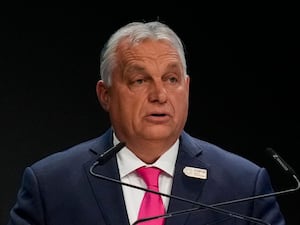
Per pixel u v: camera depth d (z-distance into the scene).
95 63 8.04
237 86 8.17
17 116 7.99
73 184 4.67
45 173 4.74
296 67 8.16
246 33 8.14
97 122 8.08
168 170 4.64
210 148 4.90
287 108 8.20
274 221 4.55
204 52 8.12
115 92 4.57
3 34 7.92
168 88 4.48
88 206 4.59
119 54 4.54
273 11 8.13
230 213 4.23
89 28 8.00
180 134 4.73
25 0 7.95
